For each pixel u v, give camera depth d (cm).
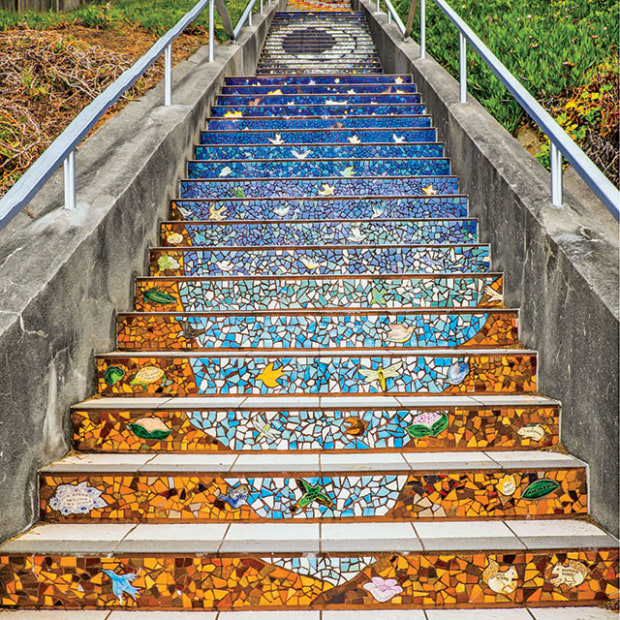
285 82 641
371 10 1027
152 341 283
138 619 179
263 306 303
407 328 280
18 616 180
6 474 192
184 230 355
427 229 355
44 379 215
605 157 383
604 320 196
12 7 686
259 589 185
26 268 223
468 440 231
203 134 486
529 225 268
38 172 211
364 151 464
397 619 177
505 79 311
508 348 278
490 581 183
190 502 209
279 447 232
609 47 479
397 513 208
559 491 208
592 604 183
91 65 523
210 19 614
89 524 207
